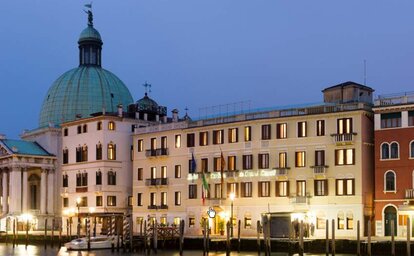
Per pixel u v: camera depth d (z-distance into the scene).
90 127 94.94
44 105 118.38
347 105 68.81
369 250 52.28
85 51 119.81
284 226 65.88
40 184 103.38
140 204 88.12
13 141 103.75
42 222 100.12
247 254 61.44
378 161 66.38
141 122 95.69
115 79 119.81
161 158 85.44
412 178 64.12
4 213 101.62
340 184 68.19
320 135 69.88
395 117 65.75
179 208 82.38
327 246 54.78
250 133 75.38
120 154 93.44
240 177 75.44
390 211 65.38
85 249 73.44
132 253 67.25
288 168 71.50
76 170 97.00
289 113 72.50
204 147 80.00
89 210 93.50
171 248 69.12
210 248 64.81
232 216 70.06
